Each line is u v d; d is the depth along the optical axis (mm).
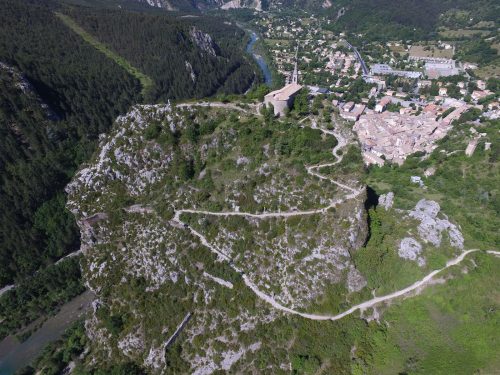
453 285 112062
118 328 122250
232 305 114125
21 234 156000
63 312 143500
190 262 124062
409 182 171500
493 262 117625
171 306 120938
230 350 108000
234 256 120188
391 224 125062
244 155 132000
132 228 138125
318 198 115438
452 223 129125
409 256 116125
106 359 120750
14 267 151125
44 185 172000
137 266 132875
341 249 109312
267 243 117062
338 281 110250
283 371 100750
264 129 133125
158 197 140500
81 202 146750
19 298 144875
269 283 113625
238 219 122000
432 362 99750
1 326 137625
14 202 161625
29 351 130625
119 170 146625
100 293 133000
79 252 163750
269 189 121750
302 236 112562
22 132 182750
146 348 117375
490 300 109625
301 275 110938
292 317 108125
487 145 183875
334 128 136625
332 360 100000
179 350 113375
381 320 108500
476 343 102812
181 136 146125
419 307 109688
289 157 126062
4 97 183000
